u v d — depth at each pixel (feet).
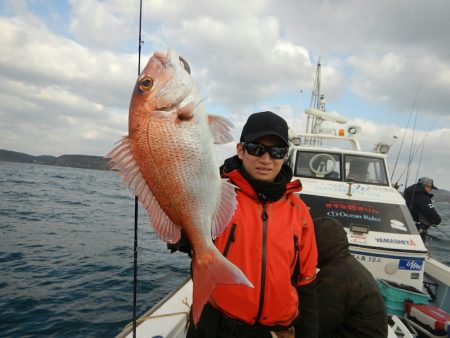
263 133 3.26
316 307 3.48
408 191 11.76
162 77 2.72
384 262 7.33
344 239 4.62
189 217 2.83
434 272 9.30
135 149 2.72
